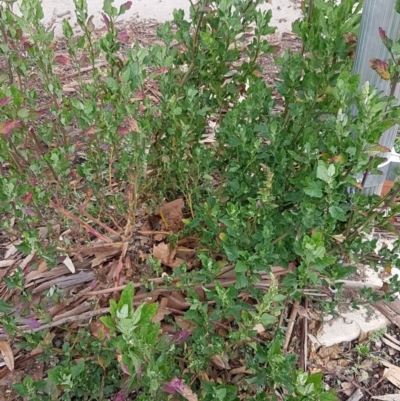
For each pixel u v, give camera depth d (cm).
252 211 202
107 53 236
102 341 201
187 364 210
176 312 232
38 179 237
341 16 207
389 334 242
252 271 197
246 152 220
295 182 198
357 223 220
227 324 227
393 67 183
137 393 214
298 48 429
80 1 242
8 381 221
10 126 188
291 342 236
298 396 149
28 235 208
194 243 260
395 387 225
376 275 257
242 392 213
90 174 235
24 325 229
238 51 247
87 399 207
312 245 171
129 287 129
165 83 230
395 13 209
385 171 257
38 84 360
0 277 254
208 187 244
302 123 220
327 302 236
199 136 250
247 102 223
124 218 259
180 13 251
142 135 205
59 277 254
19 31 243
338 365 231
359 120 174
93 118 211
